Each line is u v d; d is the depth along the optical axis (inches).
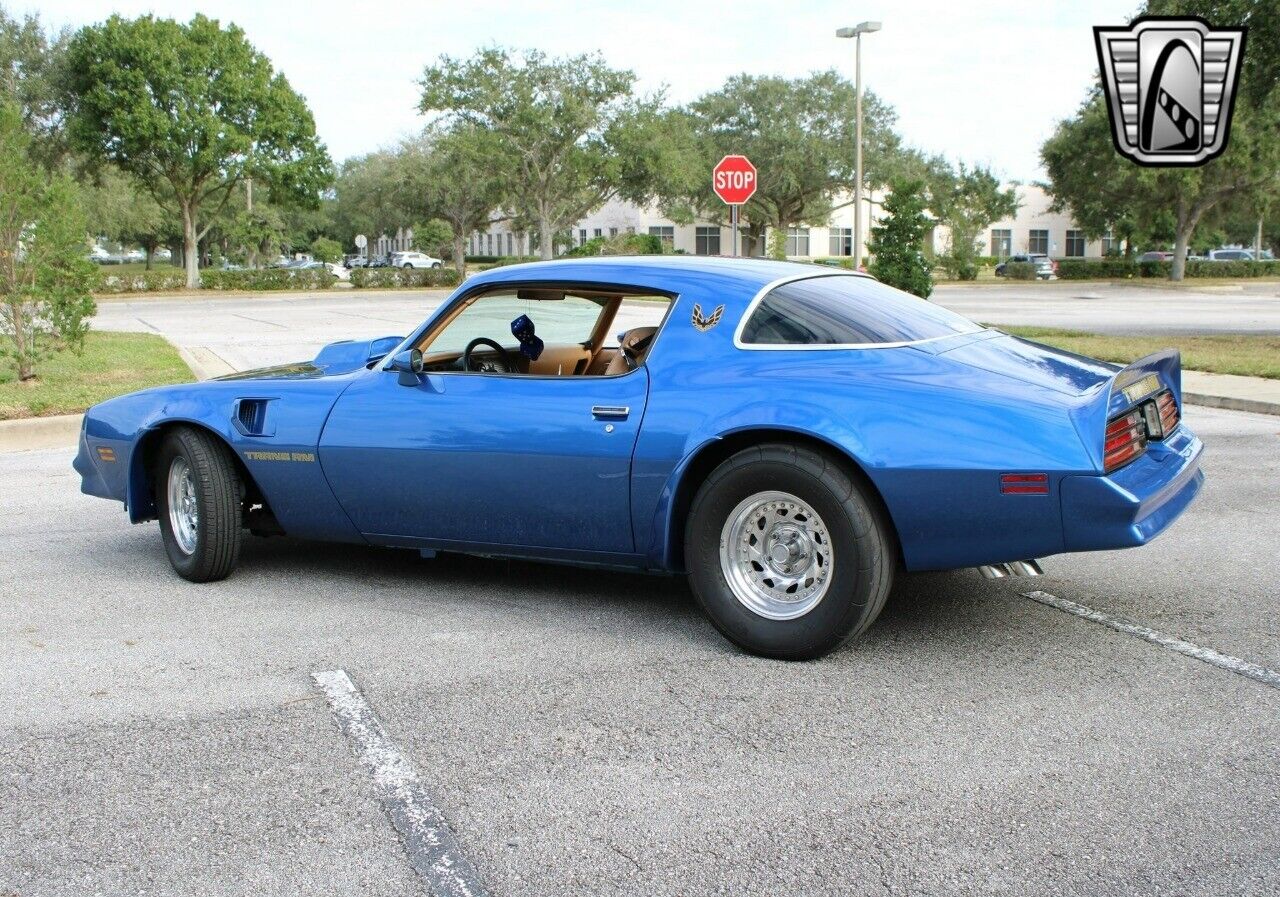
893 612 189.0
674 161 2177.7
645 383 173.2
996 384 158.6
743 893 105.5
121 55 1963.6
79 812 123.9
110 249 5226.4
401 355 193.0
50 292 500.4
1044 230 3336.6
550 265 190.9
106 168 2426.2
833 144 2500.0
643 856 112.4
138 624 190.2
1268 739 137.1
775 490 161.3
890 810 120.7
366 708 151.8
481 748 138.6
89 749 140.1
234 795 127.3
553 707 150.9
